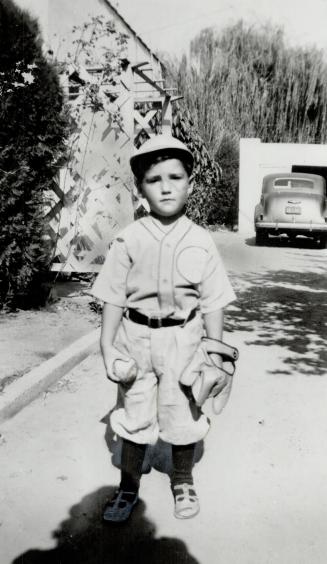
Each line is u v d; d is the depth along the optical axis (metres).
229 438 3.80
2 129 6.07
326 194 19.22
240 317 7.46
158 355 2.71
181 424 2.76
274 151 20.77
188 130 10.94
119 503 2.87
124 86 8.24
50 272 8.30
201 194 12.35
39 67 6.40
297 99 29.50
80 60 8.94
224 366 2.79
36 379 4.48
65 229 8.45
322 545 2.70
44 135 6.46
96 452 3.56
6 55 6.13
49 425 3.94
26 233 6.35
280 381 4.96
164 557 2.59
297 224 15.93
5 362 4.94
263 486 3.21
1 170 6.01
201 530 2.80
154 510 2.96
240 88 29.19
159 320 2.72
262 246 16.56
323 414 4.23
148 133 9.20
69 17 20.25
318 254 14.77
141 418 2.77
